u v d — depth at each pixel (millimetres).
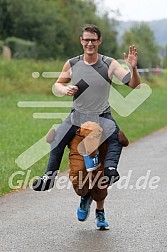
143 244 12773
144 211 15445
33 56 79250
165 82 83125
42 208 15844
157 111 46344
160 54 110625
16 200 16781
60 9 86062
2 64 54438
